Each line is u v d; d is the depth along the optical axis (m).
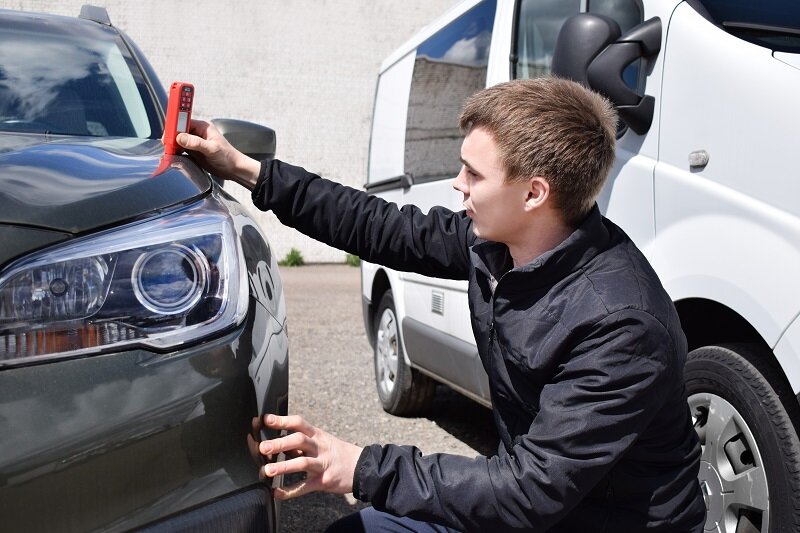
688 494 1.63
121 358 1.35
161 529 1.32
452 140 3.80
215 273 1.46
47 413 1.29
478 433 4.24
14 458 1.26
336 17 14.66
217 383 1.39
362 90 14.84
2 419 1.27
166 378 1.35
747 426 2.16
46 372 1.31
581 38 2.54
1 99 2.33
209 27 14.34
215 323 1.42
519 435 1.67
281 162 2.05
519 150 1.52
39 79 2.43
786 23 2.56
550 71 2.88
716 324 2.47
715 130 2.30
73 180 1.52
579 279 1.53
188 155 2.01
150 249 1.42
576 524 1.63
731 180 2.23
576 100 1.57
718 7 2.54
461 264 2.03
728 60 2.32
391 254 2.06
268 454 1.44
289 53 14.61
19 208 1.39
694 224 2.31
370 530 1.86
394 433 4.17
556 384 1.49
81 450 1.29
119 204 1.46
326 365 5.72
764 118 2.17
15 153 1.67
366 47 14.80
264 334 1.54
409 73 4.70
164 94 2.64
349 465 1.50
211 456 1.37
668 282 2.36
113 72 2.57
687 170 2.38
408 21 14.86
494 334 1.67
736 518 2.23
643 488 1.59
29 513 1.27
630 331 1.46
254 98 14.57
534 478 1.45
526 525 1.48
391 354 4.54
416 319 4.08
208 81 14.43
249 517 1.40
